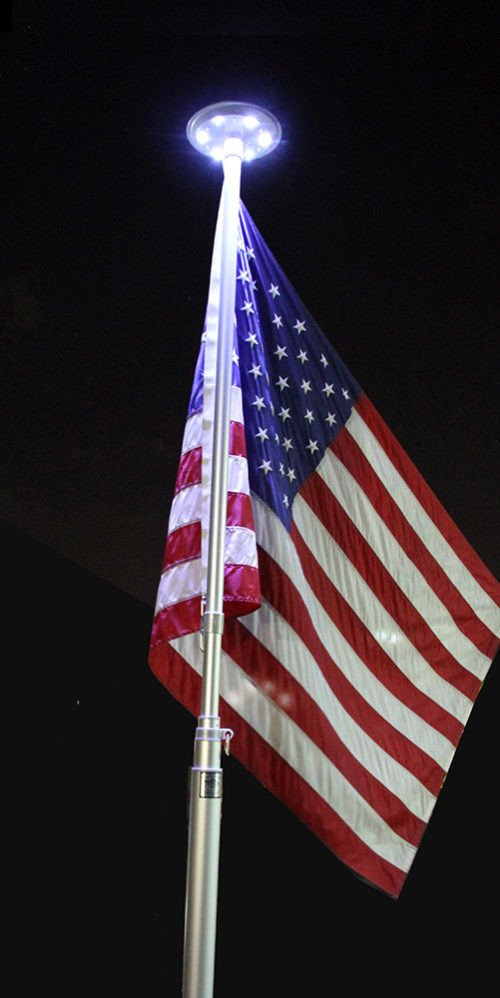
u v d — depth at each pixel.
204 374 4.39
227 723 4.26
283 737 4.27
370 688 4.80
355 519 5.02
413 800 4.70
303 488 4.88
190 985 3.42
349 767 4.47
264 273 5.03
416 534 5.27
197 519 4.20
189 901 3.52
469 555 5.50
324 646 4.71
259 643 4.35
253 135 4.82
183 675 4.31
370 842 4.43
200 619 4.02
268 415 4.67
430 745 4.91
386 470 5.22
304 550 4.78
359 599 4.92
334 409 5.11
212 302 4.52
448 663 5.18
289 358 4.98
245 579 4.00
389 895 4.42
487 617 5.47
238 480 4.19
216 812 3.62
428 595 5.21
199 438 4.36
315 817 4.25
